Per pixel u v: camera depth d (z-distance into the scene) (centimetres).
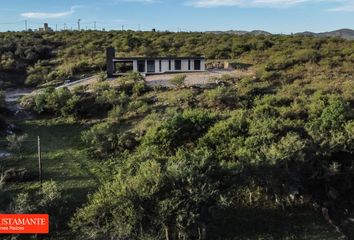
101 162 2745
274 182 2242
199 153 2311
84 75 5422
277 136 2548
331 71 4603
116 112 3425
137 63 4956
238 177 2130
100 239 1952
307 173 2362
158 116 3294
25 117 3659
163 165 2105
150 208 1869
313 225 2206
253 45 6856
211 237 2058
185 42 7512
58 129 3384
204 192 1886
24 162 2680
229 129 2672
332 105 2948
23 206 2011
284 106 3294
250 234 2111
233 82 4150
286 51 5956
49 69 5841
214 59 6134
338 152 2506
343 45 6794
